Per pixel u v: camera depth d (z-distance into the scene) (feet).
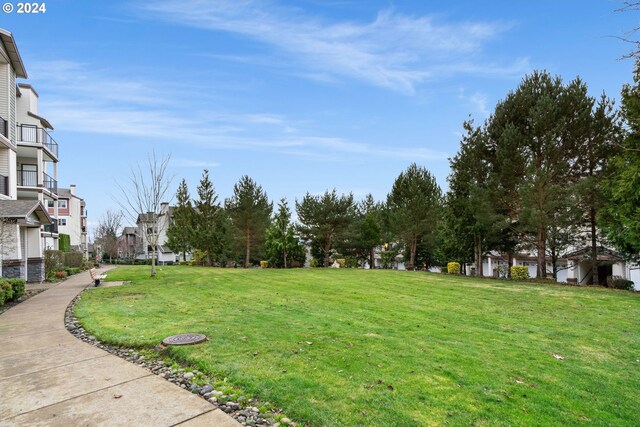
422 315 25.49
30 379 13.56
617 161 42.47
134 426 10.12
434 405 11.43
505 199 54.70
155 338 18.20
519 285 45.73
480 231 60.03
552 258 60.95
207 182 101.24
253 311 25.99
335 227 86.02
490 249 64.39
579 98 48.49
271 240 82.69
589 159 49.47
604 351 17.85
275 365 14.48
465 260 70.44
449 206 65.00
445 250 73.20
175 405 11.40
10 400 11.78
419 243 83.51
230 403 11.46
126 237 203.51
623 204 41.91
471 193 55.93
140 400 11.75
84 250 167.22
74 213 169.37
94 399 11.83
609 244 50.90
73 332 20.93
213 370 13.94
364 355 15.92
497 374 14.19
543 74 53.88
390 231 86.79
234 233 90.94
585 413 11.34
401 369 14.34
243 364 14.52
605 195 45.73
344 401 11.50
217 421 10.44
